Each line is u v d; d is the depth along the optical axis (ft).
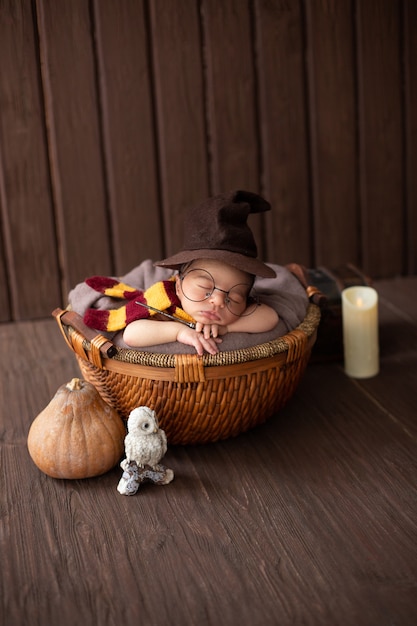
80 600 4.58
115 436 5.73
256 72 9.23
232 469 5.90
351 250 10.08
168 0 8.73
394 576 4.70
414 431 6.39
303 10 9.18
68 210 9.06
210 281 5.70
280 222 9.74
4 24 8.37
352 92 9.52
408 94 9.70
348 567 4.79
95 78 8.76
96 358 5.76
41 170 8.88
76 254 9.23
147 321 5.73
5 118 8.63
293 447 6.19
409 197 10.07
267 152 9.46
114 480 5.77
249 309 5.93
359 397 7.00
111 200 9.18
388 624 4.33
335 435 6.36
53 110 8.72
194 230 5.81
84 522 5.30
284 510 5.38
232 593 4.60
